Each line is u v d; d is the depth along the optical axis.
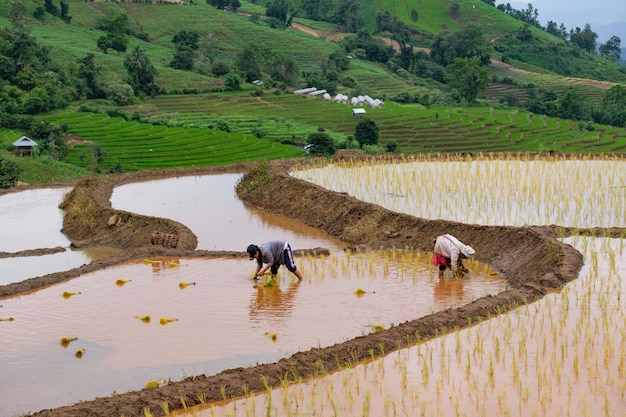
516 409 10.41
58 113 85.19
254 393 11.38
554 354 12.13
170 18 161.38
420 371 11.95
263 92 111.62
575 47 193.00
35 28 131.12
